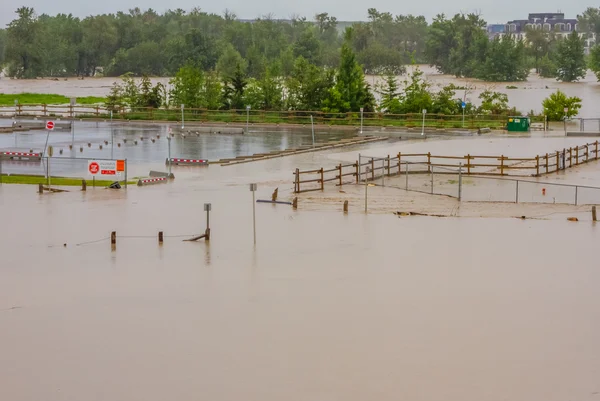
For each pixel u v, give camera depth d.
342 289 29.38
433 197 45.19
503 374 22.62
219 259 33.03
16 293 29.02
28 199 44.19
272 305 27.80
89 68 183.75
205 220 39.31
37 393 21.72
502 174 51.62
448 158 54.91
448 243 35.34
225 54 157.25
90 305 27.88
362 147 65.25
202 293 29.00
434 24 183.25
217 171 53.53
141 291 29.22
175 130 78.62
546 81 181.62
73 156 59.94
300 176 51.59
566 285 29.89
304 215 40.56
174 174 52.28
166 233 36.97
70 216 40.19
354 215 40.59
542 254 33.75
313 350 24.19
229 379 22.39
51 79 174.38
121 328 25.88
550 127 80.94
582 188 47.22
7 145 65.62
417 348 24.30
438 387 21.89
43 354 24.03
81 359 23.70
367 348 24.28
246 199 44.25
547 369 22.94
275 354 23.91
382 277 30.70
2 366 23.27
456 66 177.25
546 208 42.25
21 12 171.12
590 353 23.97
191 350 24.25
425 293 28.98
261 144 68.00
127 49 181.38
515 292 29.09
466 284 29.95
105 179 50.16
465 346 24.44
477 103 121.81
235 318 26.62
